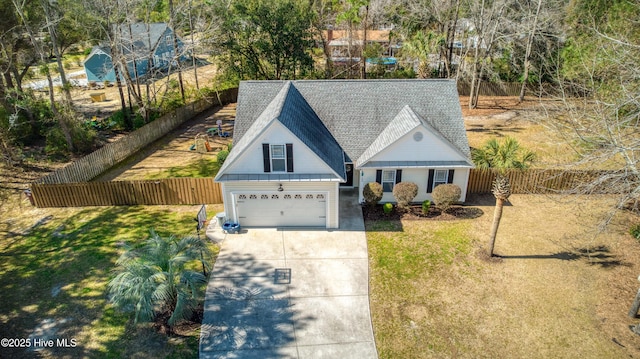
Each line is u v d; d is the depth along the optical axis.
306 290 15.88
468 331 14.05
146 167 27.34
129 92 34.53
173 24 34.66
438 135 20.48
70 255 18.02
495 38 38.12
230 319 14.52
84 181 24.97
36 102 30.44
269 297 15.53
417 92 23.84
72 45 33.59
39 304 15.20
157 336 13.81
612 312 14.72
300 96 23.70
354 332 14.05
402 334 13.98
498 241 18.89
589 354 13.12
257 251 18.16
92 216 21.25
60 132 28.89
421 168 21.00
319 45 46.62
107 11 29.39
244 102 24.00
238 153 18.48
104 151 26.72
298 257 17.77
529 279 16.39
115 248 18.47
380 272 16.88
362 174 21.34
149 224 20.39
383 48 45.56
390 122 22.95
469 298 15.47
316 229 19.80
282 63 41.09
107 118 35.66
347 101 23.73
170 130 35.09
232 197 19.20
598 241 18.77
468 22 39.19
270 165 18.70
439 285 16.14
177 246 14.25
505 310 14.88
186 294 13.76
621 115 22.30
